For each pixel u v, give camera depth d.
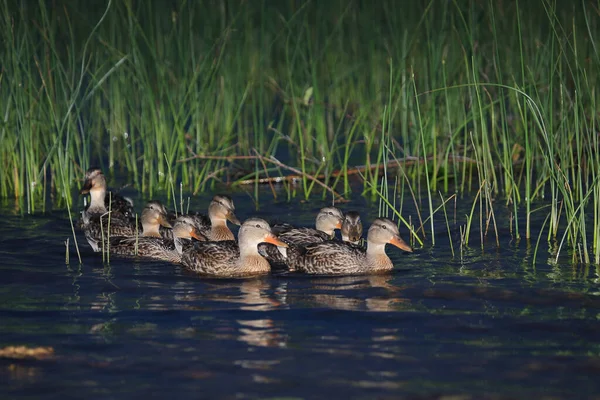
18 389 9.81
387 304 12.68
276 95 29.66
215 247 15.44
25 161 21.19
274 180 22.53
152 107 21.53
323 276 14.71
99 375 10.15
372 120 24.27
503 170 22.08
